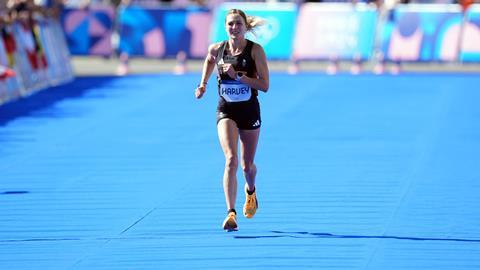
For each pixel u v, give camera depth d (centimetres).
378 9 5419
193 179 2544
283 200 2275
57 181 2538
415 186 2434
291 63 5469
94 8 5697
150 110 3938
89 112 3897
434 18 5331
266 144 3097
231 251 1795
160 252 1798
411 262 1711
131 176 2594
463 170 2645
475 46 5275
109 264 1717
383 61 5369
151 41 5612
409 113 3775
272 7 5516
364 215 2109
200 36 5562
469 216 2095
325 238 1895
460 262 1711
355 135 3259
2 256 1792
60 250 1831
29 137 3300
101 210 2183
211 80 4984
